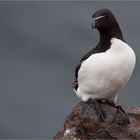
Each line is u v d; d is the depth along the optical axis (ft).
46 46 106.52
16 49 106.93
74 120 40.11
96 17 38.14
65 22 116.67
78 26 113.80
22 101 84.48
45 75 93.25
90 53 38.81
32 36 112.47
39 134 76.84
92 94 39.06
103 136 38.40
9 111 82.07
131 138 38.45
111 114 38.68
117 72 37.42
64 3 126.62
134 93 82.12
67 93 86.22
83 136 39.14
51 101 84.07
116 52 37.45
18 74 94.02
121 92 81.97
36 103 83.71
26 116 80.79
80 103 40.50
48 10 124.98
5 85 89.40
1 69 96.12
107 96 39.09
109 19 37.93
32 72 94.63
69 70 95.55
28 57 102.42
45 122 79.20
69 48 104.32
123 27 110.83
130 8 123.24
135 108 42.57
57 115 80.53
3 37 112.98
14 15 125.49
